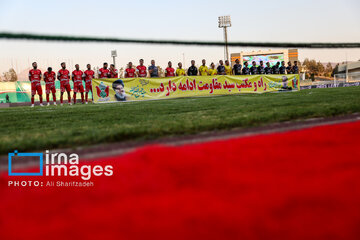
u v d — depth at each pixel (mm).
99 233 792
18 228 838
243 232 774
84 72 12148
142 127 3143
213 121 3479
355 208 877
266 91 12531
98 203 1010
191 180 1195
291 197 955
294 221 819
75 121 4305
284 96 9203
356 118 3486
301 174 1210
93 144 2459
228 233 776
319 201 931
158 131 2861
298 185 1063
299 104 5730
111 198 1048
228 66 14117
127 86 9695
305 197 957
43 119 4801
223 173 1257
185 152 1687
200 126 3107
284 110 4523
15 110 7875
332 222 809
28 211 973
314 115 3930
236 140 2066
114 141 2557
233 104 6520
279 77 12852
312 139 1990
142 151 1733
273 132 2559
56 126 3775
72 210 956
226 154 1632
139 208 933
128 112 5508
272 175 1207
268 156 1552
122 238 767
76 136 2766
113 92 9578
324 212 862
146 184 1165
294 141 1955
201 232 780
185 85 10578
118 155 1929
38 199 1093
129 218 867
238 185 1100
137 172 1365
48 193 1164
